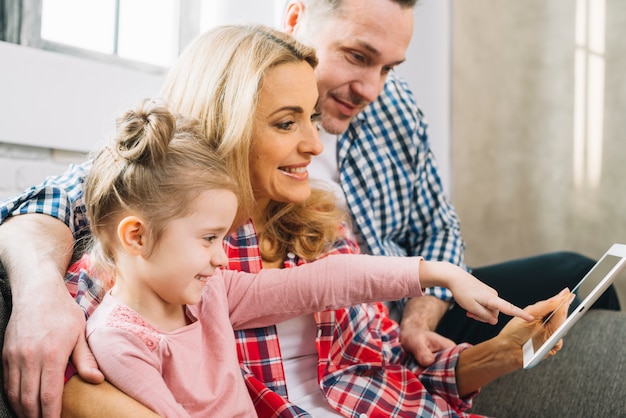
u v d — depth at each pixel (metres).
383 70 1.43
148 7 1.90
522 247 3.07
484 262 2.97
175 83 1.09
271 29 1.11
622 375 1.30
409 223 1.69
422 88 2.58
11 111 1.42
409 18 1.38
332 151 1.54
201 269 0.82
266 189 1.07
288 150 1.04
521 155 3.06
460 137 2.83
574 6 2.95
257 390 0.98
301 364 1.12
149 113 0.85
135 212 0.81
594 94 2.92
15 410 0.75
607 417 1.26
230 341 0.92
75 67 1.52
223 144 0.99
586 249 2.95
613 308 1.68
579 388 1.32
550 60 3.02
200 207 0.82
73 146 1.52
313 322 1.14
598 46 2.91
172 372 0.82
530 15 3.04
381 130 1.62
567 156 2.98
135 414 0.72
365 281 1.02
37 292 0.81
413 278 1.01
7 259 0.90
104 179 0.83
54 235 0.97
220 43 1.06
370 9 1.34
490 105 2.96
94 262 0.89
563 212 3.00
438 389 1.21
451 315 1.63
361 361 1.15
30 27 1.59
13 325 0.77
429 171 1.71
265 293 1.02
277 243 1.17
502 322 1.57
